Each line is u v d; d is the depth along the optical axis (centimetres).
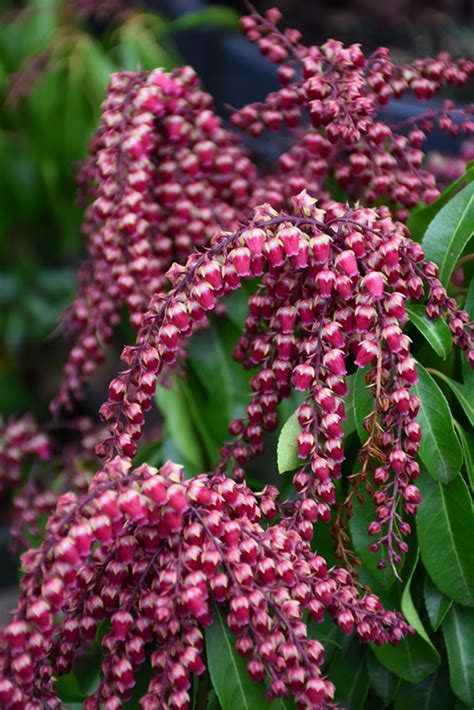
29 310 162
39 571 69
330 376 73
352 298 74
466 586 77
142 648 73
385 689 80
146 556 73
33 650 69
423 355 81
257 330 80
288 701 75
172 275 74
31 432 101
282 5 178
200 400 92
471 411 77
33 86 133
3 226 152
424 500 77
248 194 89
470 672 78
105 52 146
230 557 71
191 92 87
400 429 74
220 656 74
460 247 79
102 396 165
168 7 171
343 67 83
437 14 177
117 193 84
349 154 87
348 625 73
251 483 88
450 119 86
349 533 79
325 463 73
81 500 69
